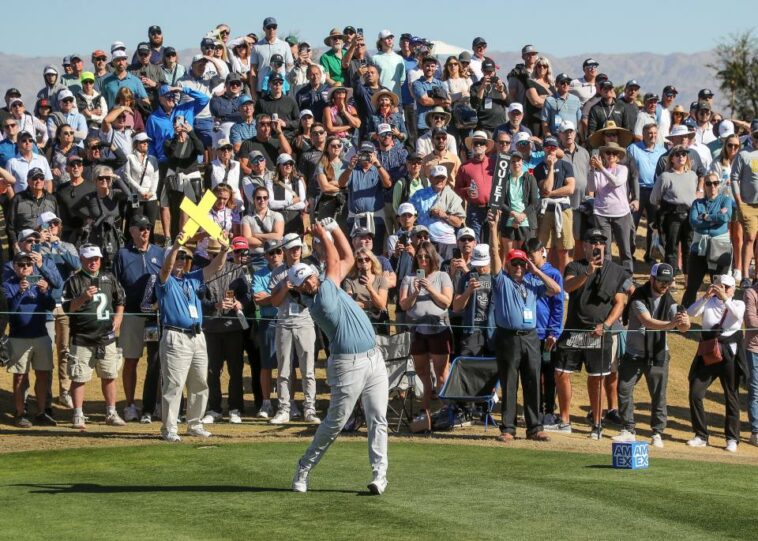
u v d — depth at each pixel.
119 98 22.05
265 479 12.38
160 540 9.42
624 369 16.84
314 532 9.76
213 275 16.06
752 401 17.67
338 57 26.16
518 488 11.95
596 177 21.23
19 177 20.75
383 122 22.97
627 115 23.78
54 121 22.70
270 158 21.70
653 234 22.77
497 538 9.63
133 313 17.20
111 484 12.17
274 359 17.42
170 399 15.45
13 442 15.41
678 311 16.83
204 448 14.62
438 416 16.83
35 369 16.91
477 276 17.20
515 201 20.11
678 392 20.11
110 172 20.28
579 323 16.83
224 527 9.95
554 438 16.23
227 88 22.86
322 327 11.30
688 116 26.70
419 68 24.88
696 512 10.91
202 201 15.27
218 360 17.42
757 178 21.88
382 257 17.50
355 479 12.38
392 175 20.81
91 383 19.61
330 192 20.92
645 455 13.58
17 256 16.73
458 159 21.55
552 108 23.97
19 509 10.74
